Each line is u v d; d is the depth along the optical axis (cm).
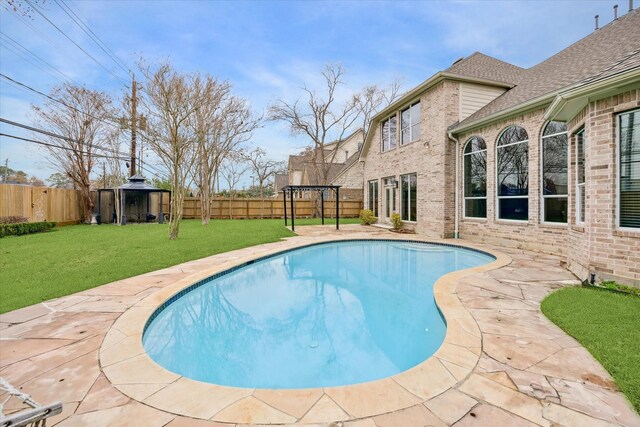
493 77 1188
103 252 846
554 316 387
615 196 507
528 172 869
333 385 320
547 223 819
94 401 237
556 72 899
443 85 1112
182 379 269
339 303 565
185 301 529
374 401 234
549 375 264
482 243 1022
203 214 1867
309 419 216
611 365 275
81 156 1797
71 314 410
